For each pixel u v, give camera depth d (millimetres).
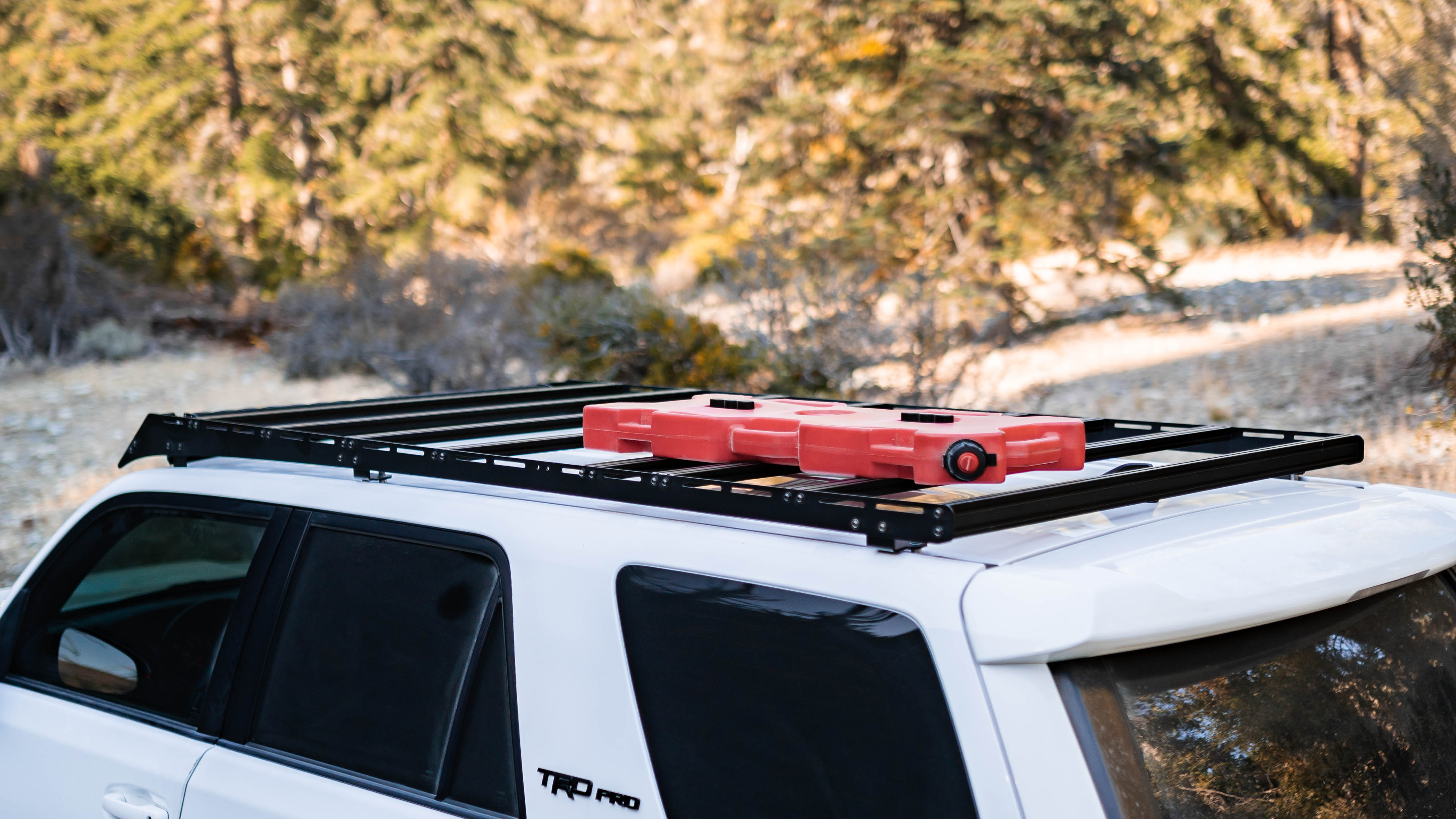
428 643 1925
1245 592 1434
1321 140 15359
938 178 14898
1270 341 10977
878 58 15211
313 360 12539
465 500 1952
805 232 12438
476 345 10531
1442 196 8805
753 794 1542
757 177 16953
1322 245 14789
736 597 1586
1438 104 13047
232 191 18953
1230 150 15539
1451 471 6773
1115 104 13984
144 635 2332
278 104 20516
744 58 19172
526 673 1775
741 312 9078
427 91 21391
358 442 2100
